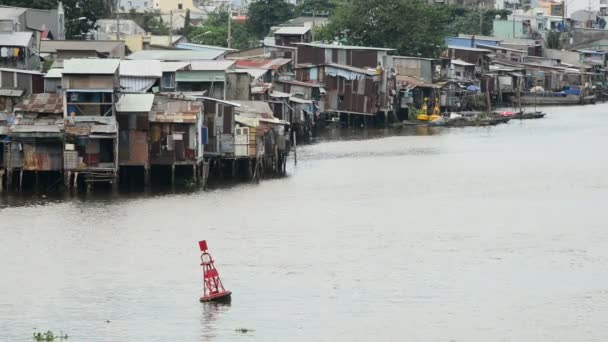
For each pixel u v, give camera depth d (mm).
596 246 102750
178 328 80875
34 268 96000
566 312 83250
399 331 79812
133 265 96812
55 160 127562
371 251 101062
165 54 186500
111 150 128125
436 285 90125
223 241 104875
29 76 138875
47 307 85812
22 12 173500
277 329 80438
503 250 101375
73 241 104938
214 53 192375
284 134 149625
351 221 114062
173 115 130625
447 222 113750
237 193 129125
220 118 137625
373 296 87312
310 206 121875
